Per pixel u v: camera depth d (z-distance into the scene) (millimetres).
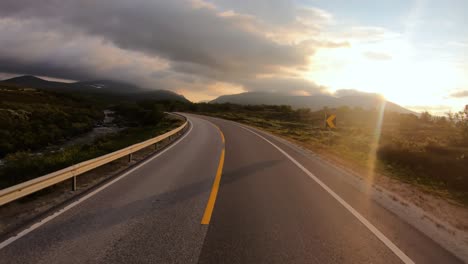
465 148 12453
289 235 4387
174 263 3494
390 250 4016
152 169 9195
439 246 4211
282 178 8281
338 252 3896
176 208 5480
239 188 7039
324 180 8211
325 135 29234
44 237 4148
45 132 28547
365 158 13625
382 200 6406
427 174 10367
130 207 5500
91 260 3535
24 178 7840
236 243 4062
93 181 7539
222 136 20859
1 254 3645
